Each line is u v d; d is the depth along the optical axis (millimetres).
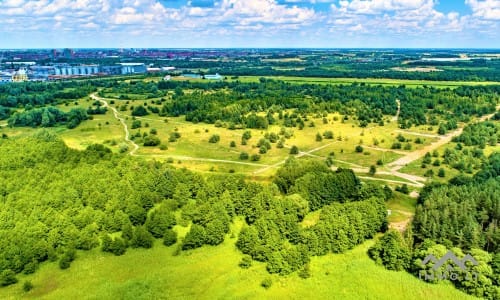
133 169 151250
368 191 142500
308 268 102688
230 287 97562
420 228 118812
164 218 119062
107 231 118250
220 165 187125
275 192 142500
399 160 198750
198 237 112875
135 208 124438
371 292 96875
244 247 110812
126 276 101000
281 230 115938
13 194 125688
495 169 169250
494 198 122438
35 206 120125
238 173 176125
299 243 111500
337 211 124625
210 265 105750
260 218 119562
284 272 101875
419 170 184875
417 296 96062
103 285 97375
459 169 183500
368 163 194750
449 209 120125
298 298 94438
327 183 143625
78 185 132875
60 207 123125
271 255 106438
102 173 143875
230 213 129000
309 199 139625
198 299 93312
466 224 114000
